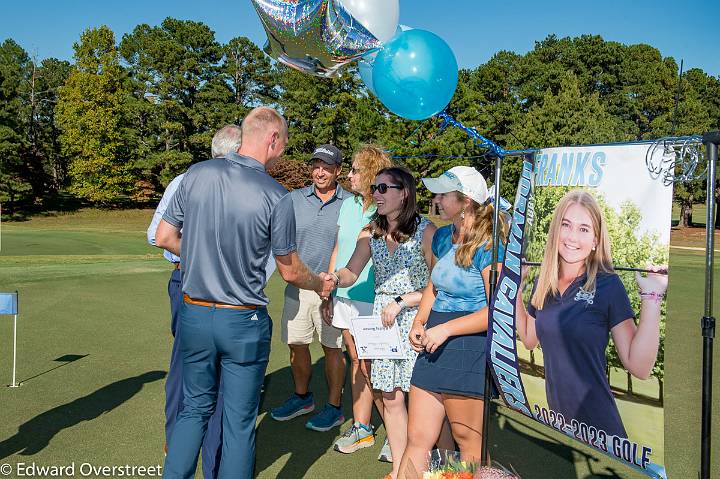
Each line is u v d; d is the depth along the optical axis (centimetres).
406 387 331
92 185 4906
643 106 4594
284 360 575
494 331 247
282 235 279
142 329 660
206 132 5450
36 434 376
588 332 211
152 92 5506
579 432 221
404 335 334
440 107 271
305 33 255
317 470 353
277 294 924
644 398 197
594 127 3750
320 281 318
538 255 228
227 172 277
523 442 395
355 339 334
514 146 3847
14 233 2542
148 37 5725
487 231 277
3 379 480
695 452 376
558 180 222
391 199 334
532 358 233
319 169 423
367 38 255
